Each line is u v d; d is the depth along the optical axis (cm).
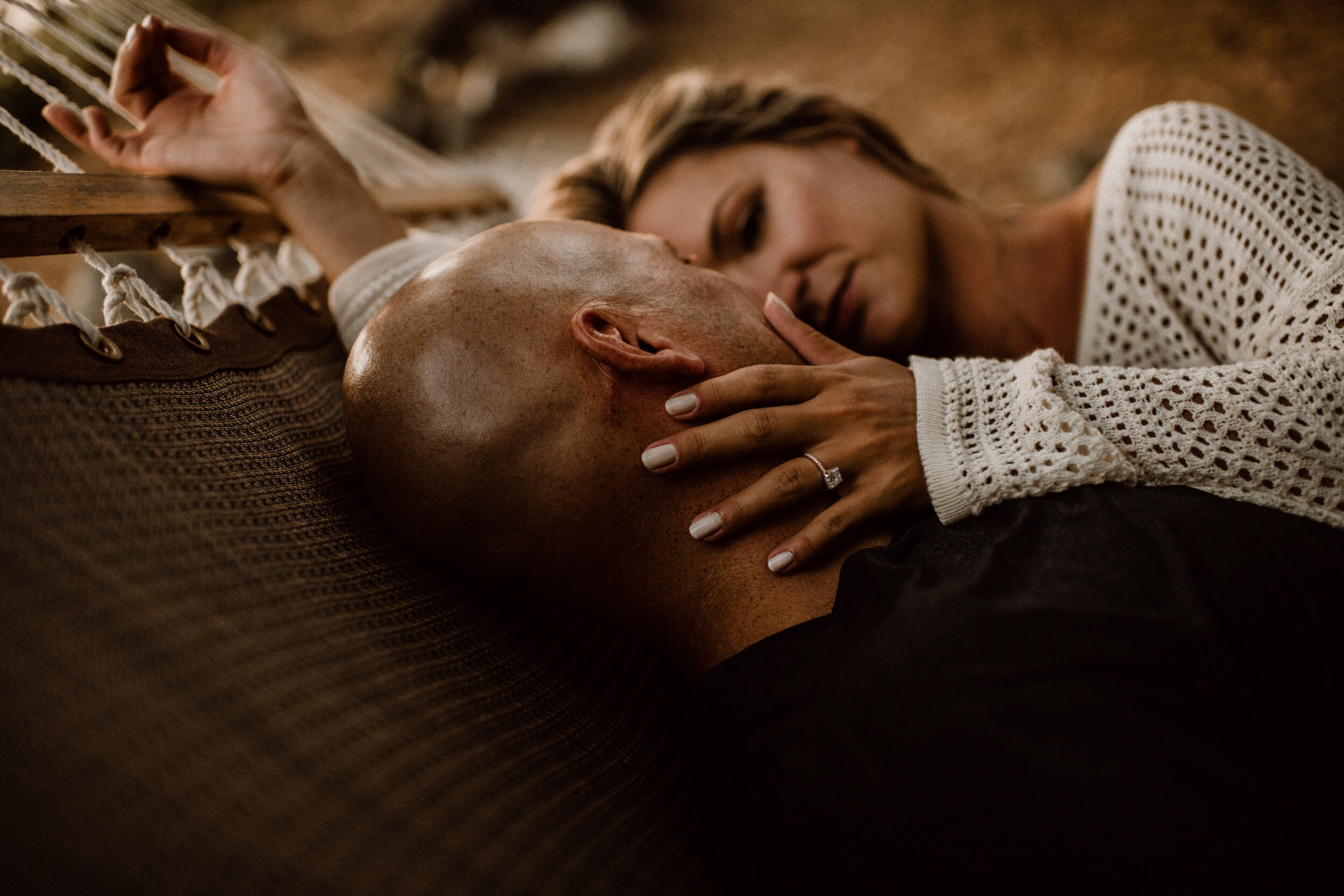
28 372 62
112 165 108
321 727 57
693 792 82
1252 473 73
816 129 129
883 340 123
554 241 83
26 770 48
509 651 82
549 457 74
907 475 79
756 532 77
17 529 54
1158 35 409
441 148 509
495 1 568
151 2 131
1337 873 57
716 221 123
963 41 482
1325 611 65
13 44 126
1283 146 100
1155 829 55
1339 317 85
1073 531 70
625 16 588
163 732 52
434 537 80
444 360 75
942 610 65
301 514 77
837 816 62
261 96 110
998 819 58
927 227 130
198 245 103
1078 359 121
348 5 657
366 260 106
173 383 76
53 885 46
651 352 79
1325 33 352
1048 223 134
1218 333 102
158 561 60
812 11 580
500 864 56
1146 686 59
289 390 92
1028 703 60
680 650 81
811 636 71
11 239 74
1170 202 107
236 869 49
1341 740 63
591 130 505
